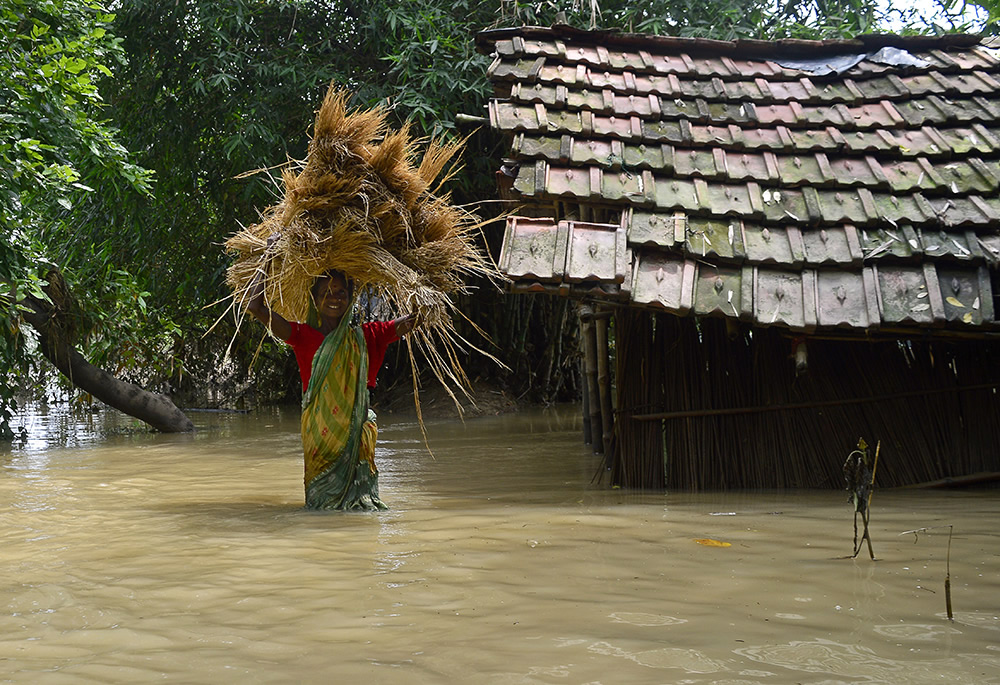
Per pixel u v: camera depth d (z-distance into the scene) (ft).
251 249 15.61
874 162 19.65
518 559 11.22
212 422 38.75
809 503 15.70
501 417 38.58
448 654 7.71
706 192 19.06
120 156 27.43
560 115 20.52
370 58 40.27
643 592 9.61
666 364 19.15
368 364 15.93
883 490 17.95
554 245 17.46
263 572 10.75
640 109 20.99
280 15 40.06
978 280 17.34
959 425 18.45
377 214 14.98
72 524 14.37
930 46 23.41
